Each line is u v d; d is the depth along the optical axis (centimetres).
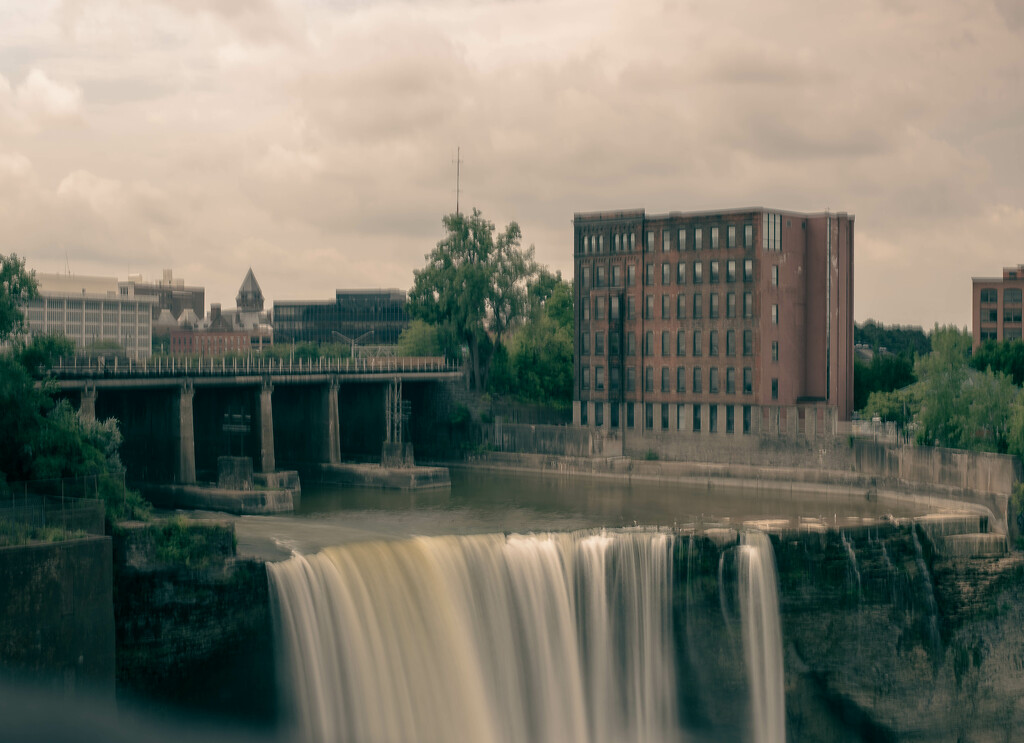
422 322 15525
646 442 12425
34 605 4812
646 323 12444
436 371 13088
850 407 12356
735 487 11181
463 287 13438
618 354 12619
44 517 5147
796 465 11156
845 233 12119
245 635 5894
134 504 6191
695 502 10094
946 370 10244
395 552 6562
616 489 11056
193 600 5731
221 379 10412
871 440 10562
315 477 11756
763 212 11562
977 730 8619
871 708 8331
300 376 11281
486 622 6800
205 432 11812
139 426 10469
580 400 13012
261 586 5931
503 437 12975
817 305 12000
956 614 8594
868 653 8306
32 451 6034
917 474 9888
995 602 8619
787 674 8062
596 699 7356
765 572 7888
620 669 7494
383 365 12631
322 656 6062
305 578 6059
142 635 5603
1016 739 8681
